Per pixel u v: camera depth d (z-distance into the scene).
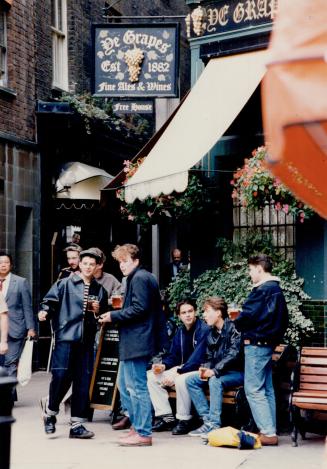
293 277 9.98
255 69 10.14
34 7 14.77
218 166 10.98
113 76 12.66
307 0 2.49
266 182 8.78
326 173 2.62
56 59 16.20
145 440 7.90
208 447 7.82
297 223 10.05
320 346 9.74
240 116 10.77
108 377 9.13
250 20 10.48
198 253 11.05
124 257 7.84
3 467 3.82
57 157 15.38
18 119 14.09
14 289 10.34
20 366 10.09
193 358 8.60
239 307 9.88
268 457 7.35
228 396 8.32
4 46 13.86
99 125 16.06
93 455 7.48
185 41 22.86
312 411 8.29
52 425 8.46
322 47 2.40
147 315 7.78
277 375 8.62
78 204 15.33
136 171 9.91
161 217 10.70
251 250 10.56
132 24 12.62
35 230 14.53
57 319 8.26
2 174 13.41
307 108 2.38
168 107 14.58
